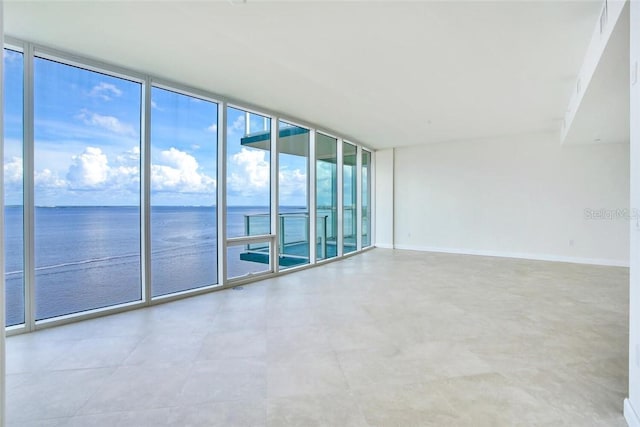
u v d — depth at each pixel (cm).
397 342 288
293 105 497
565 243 667
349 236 768
